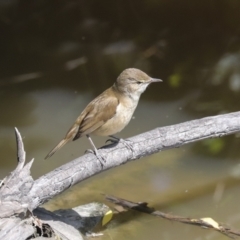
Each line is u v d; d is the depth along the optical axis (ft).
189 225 32.19
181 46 58.08
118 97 31.86
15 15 62.75
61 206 34.19
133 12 62.34
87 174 28.66
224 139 42.75
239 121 31.27
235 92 49.83
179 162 40.09
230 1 59.52
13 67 55.72
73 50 58.49
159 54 56.85
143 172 38.78
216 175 38.27
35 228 25.72
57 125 45.34
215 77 52.34
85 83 52.60
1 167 39.37
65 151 41.65
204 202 34.91
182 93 50.29
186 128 30.76
